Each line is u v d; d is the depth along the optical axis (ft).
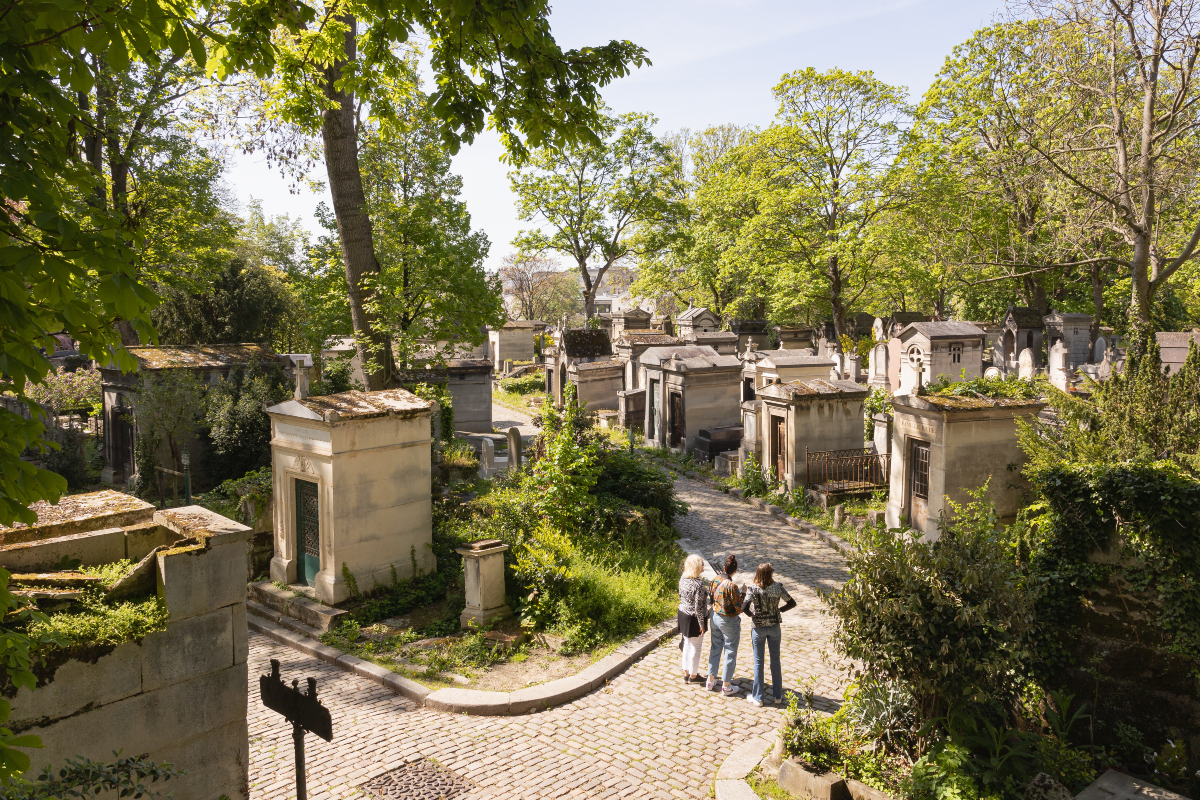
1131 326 41.60
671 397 90.22
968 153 98.37
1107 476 23.13
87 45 11.25
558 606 36.19
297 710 16.58
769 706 28.66
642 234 147.33
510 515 44.93
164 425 67.67
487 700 28.78
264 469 51.44
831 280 119.96
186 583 18.71
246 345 85.25
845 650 22.65
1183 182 62.44
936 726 21.83
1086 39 66.08
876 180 109.91
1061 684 23.66
